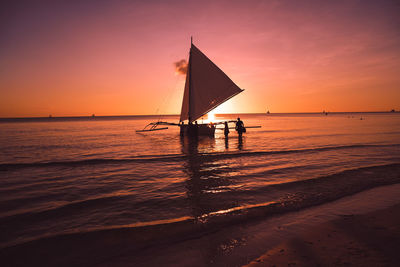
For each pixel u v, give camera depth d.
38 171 11.25
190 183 8.88
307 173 10.11
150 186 8.59
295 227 5.09
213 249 4.24
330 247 4.21
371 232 4.80
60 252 4.24
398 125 51.16
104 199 7.23
